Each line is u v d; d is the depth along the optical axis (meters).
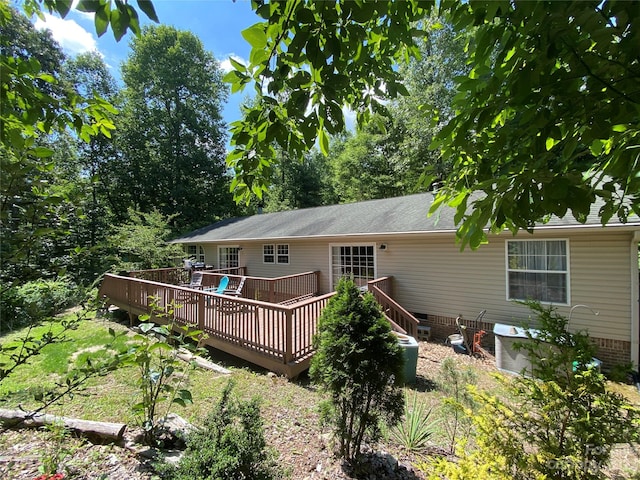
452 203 2.02
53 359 5.45
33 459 2.51
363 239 9.02
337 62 1.39
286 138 1.60
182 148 24.30
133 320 8.36
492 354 6.27
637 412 1.71
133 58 23.61
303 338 5.21
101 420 3.45
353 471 2.66
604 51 1.14
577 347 1.92
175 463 2.38
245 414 2.12
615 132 1.42
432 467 2.19
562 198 1.23
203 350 3.49
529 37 1.32
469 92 1.67
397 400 2.72
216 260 14.84
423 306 7.86
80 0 1.10
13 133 1.51
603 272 5.53
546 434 1.95
